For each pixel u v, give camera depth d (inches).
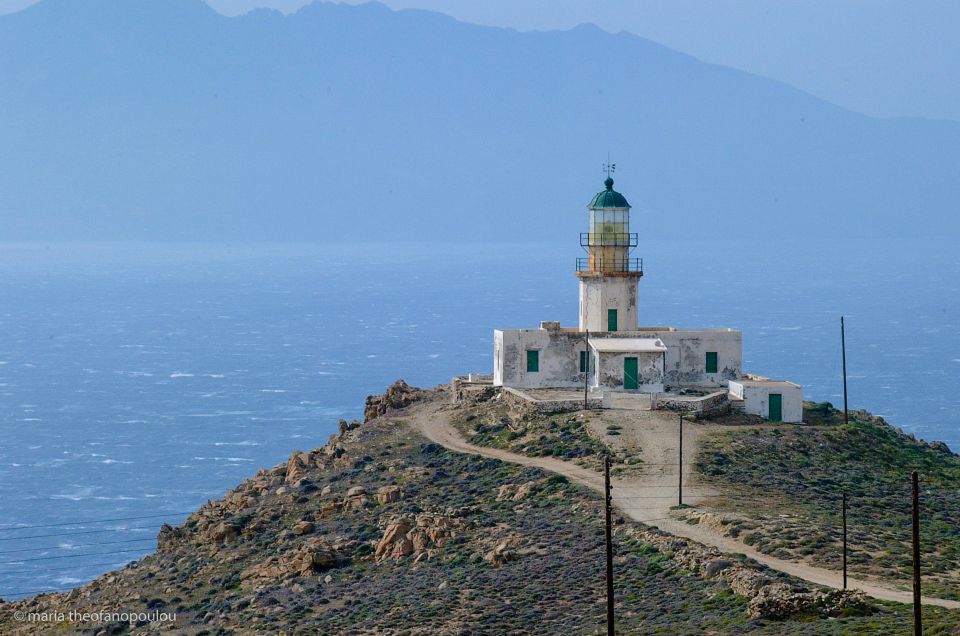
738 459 5974.4
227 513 6215.6
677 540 4717.0
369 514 5748.0
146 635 4837.6
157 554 6043.3
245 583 5280.5
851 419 6998.0
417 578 4896.7
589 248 7258.9
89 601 5506.9
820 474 5949.8
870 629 3661.4
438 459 6363.2
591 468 5856.3
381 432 6943.9
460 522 5339.6
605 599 4335.6
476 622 4269.2
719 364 7121.1
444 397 7642.7
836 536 4815.5
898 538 4931.1
